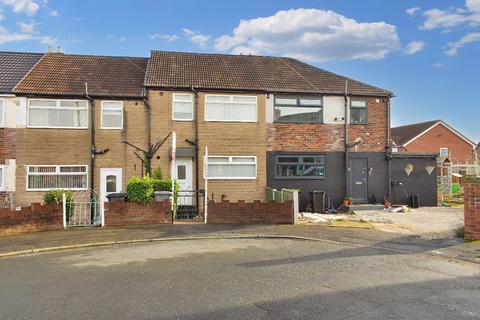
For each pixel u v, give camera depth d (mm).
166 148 20125
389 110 22359
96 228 14312
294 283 7602
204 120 20375
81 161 19578
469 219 11750
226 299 6664
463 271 8578
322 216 17922
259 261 9500
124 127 19969
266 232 13516
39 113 19406
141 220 15125
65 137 19516
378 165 22016
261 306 6316
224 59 23797
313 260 9602
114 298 6758
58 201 14844
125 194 15461
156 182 15938
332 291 7090
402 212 19094
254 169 20703
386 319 5754
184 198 19484
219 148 20438
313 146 21516
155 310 6164
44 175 19234
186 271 8547
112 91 20172
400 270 8641
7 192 18812
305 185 21281
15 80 20000
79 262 9609
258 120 20844
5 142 18938
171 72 21375
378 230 14000
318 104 21719
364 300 6594
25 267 9195
